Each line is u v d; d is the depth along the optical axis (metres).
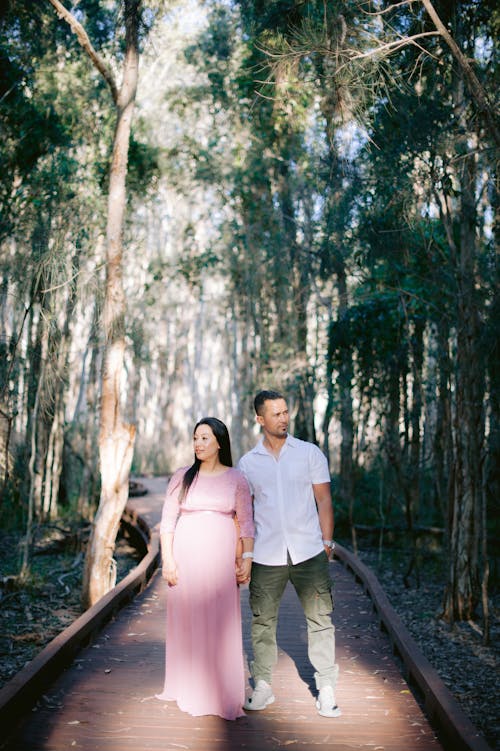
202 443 4.00
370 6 5.51
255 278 17.23
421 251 8.64
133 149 13.59
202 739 3.70
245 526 3.98
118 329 8.05
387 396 11.12
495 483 10.07
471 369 8.00
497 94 6.00
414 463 12.07
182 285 27.20
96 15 10.84
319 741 3.71
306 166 13.38
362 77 5.28
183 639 4.04
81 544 13.06
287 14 6.40
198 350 33.41
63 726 3.82
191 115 17.12
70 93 12.67
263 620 4.05
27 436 12.64
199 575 3.98
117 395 8.01
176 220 23.77
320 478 4.00
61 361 10.73
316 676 4.11
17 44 10.16
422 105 7.00
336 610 7.27
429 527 13.30
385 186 7.36
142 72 15.64
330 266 10.58
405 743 3.72
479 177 7.75
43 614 8.58
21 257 8.59
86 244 9.88
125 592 6.93
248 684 4.57
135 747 3.58
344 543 14.04
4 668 6.45
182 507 4.05
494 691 6.36
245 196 15.67
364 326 10.58
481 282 8.07
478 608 8.98
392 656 5.49
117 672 4.76
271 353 15.13
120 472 8.03
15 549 12.57
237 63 14.41
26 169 10.31
